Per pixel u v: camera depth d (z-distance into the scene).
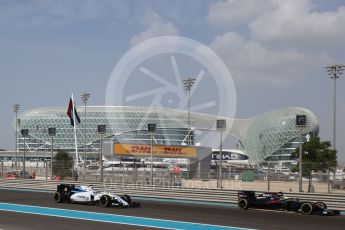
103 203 20.17
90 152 117.38
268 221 15.47
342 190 29.09
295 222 15.30
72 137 127.38
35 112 134.50
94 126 121.56
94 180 30.84
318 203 18.17
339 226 14.47
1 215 16.81
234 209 19.61
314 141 54.81
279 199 18.89
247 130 120.88
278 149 123.25
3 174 38.94
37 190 31.72
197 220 15.62
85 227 13.68
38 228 13.39
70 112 44.69
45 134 128.12
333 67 48.91
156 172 32.28
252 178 38.94
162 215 17.03
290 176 39.84
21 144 129.38
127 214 17.25
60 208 19.36
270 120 123.81
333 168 26.78
